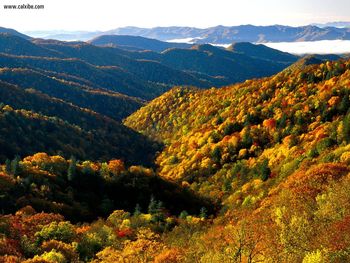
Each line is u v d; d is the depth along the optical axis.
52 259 57.38
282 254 38.84
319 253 35.38
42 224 73.44
